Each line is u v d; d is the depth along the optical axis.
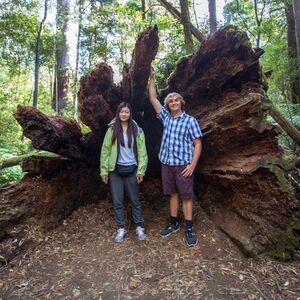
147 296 3.17
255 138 3.96
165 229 4.20
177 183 3.97
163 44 9.72
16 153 8.67
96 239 4.18
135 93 4.31
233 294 3.16
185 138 3.94
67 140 4.32
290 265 3.70
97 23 12.20
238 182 3.95
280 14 11.83
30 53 12.82
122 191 4.20
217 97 4.39
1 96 12.58
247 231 3.97
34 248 4.05
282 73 9.91
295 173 5.38
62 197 4.59
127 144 4.11
